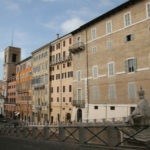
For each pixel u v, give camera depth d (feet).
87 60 122.01
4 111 289.33
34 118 194.80
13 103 261.24
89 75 119.24
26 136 48.60
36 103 191.93
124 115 93.86
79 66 128.77
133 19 96.17
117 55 102.22
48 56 176.65
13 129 56.85
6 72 300.40
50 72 173.68
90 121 108.78
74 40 135.95
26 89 220.64
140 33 92.02
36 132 44.91
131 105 91.20
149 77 85.40
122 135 32.12
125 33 99.40
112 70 104.01
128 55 96.32
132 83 92.48
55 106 160.66
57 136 40.16
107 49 108.58
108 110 102.99
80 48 125.90
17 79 252.62
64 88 152.05
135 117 35.24
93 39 119.14
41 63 189.67
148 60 86.89
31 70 212.84
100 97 109.29
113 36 106.01
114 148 26.73
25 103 221.05
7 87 294.05
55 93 163.12
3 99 295.07
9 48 302.66
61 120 150.00
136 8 95.35
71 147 31.24
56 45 169.78
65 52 156.56
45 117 173.06
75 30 132.77
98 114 108.68
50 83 172.04
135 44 93.61
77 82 128.88
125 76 96.43
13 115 255.91
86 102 117.80
